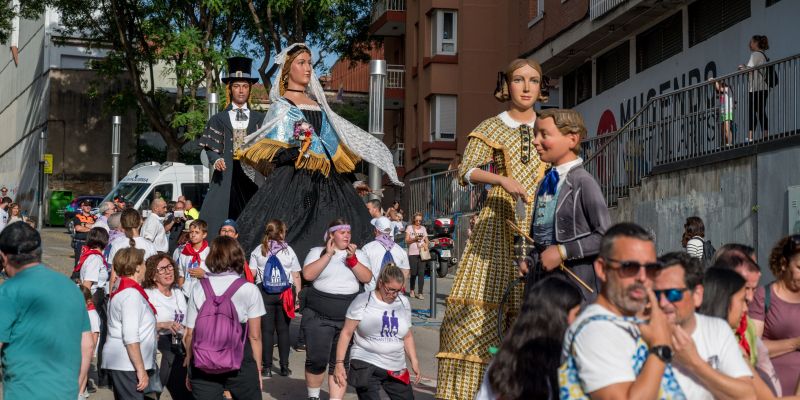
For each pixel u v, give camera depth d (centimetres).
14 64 6347
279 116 1238
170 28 3691
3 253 706
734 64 1936
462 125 3456
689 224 1328
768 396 487
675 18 2191
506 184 736
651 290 437
